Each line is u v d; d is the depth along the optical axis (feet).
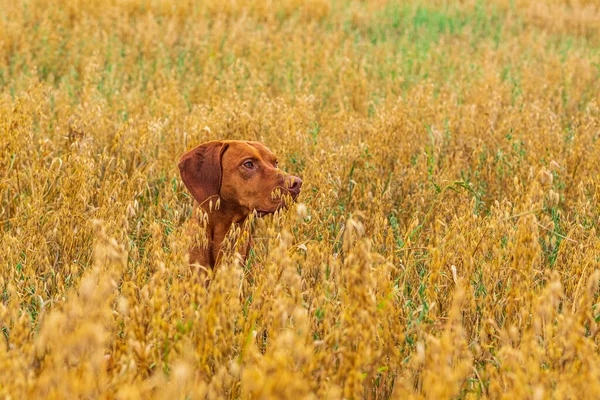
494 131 29.22
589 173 25.03
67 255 18.40
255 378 10.14
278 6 75.41
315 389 11.41
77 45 52.54
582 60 50.55
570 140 29.53
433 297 13.98
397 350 12.44
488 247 15.98
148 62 49.42
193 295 11.78
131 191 21.27
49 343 10.91
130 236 19.57
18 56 46.98
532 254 13.73
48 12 61.87
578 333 11.21
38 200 20.59
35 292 15.06
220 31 58.34
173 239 15.99
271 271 13.06
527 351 11.39
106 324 11.81
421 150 27.20
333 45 57.36
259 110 30.48
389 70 48.01
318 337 12.88
